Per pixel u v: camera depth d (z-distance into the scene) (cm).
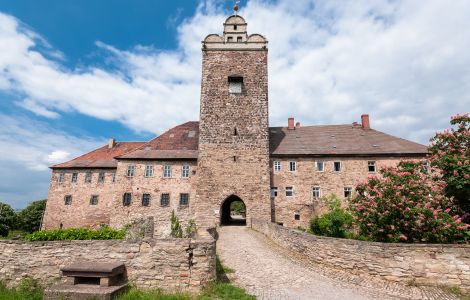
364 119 3297
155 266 786
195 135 3231
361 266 909
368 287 823
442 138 1181
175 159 2873
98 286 710
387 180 1152
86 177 3200
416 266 820
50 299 669
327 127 3384
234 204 5906
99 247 810
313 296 754
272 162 2877
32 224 3775
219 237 1814
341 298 741
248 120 2872
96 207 3112
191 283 769
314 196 2777
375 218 1114
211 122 2864
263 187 2717
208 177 2741
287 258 1193
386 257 866
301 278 915
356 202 1217
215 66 3006
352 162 2809
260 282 871
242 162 2775
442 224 971
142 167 2867
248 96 2931
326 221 1770
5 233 3297
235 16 3130
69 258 810
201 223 2644
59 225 3098
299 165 2853
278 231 1516
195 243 793
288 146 3011
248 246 1465
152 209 2770
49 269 808
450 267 789
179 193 2802
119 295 702
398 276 834
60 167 3222
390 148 2819
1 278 816
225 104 2911
